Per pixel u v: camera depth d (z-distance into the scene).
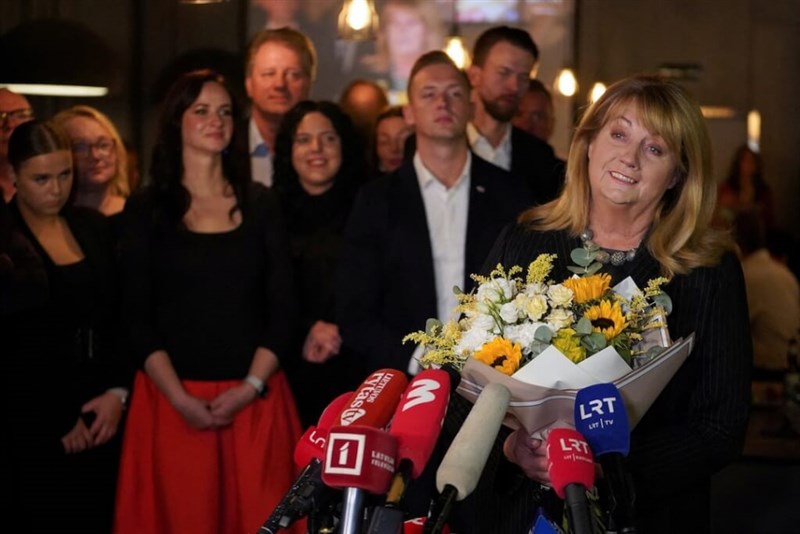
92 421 4.52
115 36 7.09
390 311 4.51
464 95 4.57
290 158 5.09
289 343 4.55
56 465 4.46
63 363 4.47
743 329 2.71
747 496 4.78
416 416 1.73
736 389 2.67
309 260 5.03
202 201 4.55
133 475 4.36
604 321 2.34
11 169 4.50
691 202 2.73
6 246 4.37
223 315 4.48
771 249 7.18
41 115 6.66
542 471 2.37
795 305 6.49
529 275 2.44
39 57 6.65
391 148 6.12
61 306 4.46
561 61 7.91
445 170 4.57
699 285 2.70
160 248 4.50
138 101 6.95
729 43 8.27
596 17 7.94
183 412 4.37
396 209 4.55
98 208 5.45
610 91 2.78
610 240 2.78
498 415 1.78
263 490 4.39
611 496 1.83
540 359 2.25
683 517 2.71
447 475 1.64
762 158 8.41
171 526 4.35
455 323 2.45
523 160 5.67
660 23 8.12
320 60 7.70
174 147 4.50
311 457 1.86
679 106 2.71
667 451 2.62
